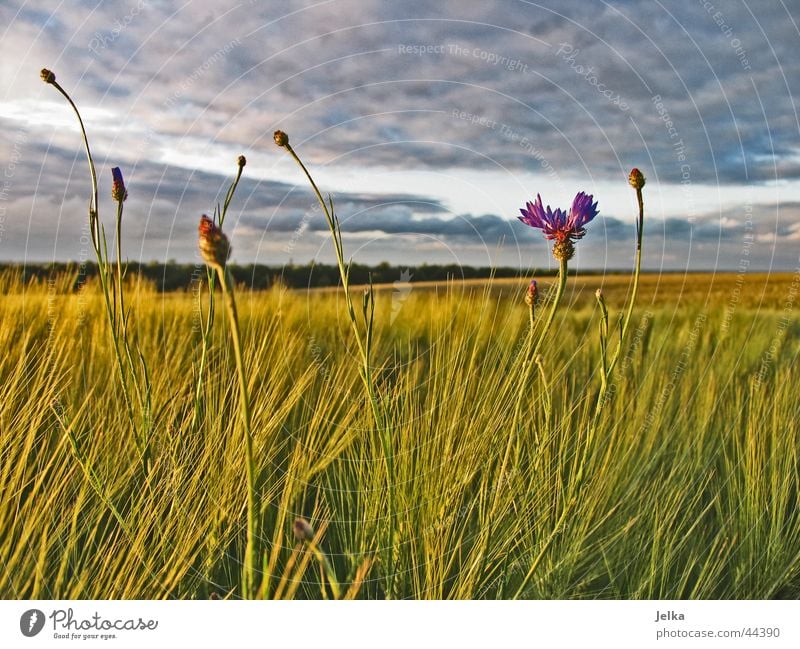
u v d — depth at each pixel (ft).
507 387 6.52
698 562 7.17
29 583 5.73
